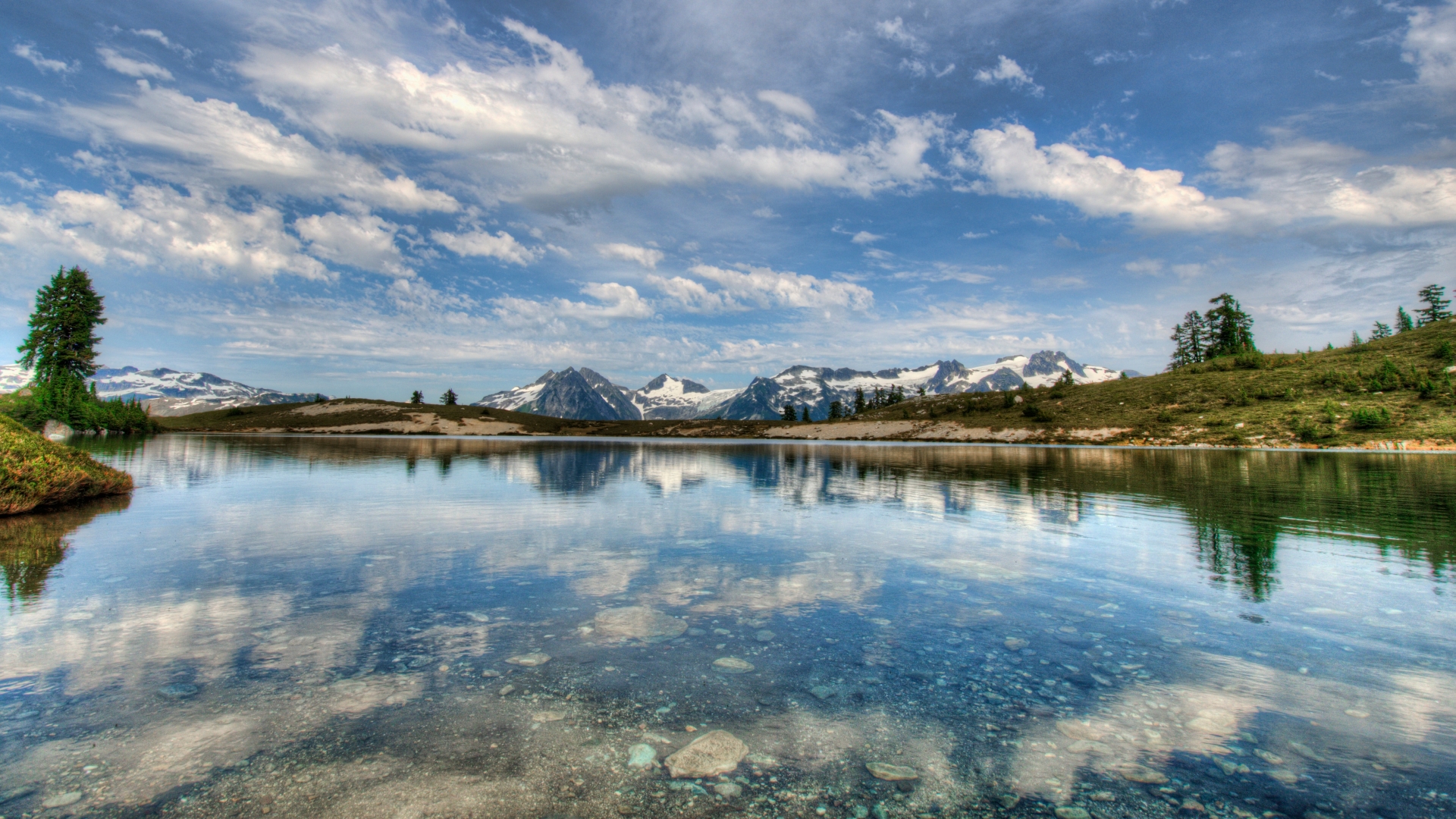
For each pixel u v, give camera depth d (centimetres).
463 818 312
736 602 714
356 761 366
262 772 352
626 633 600
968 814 319
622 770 363
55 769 350
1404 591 764
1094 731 411
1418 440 5316
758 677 496
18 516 1358
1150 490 2009
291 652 538
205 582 784
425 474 2600
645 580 817
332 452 4469
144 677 478
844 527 1273
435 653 541
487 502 1675
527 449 5544
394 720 415
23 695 441
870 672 509
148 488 1967
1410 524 1288
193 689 456
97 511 1438
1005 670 513
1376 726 414
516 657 534
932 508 1579
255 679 479
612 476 2581
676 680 488
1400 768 362
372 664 514
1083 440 8600
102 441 5984
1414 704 448
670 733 405
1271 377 9194
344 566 884
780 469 3150
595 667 515
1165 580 820
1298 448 5706
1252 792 339
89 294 8106
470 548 1034
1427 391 6638
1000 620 646
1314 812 318
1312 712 436
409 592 746
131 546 1025
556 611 673
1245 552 1009
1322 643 576
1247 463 3434
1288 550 1024
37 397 7356
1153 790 341
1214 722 421
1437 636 594
